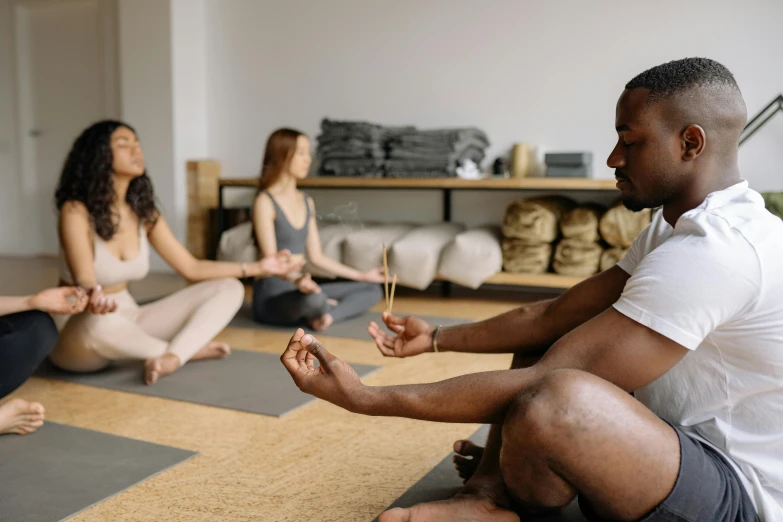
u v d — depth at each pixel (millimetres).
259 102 5320
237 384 2430
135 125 5395
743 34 4047
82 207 2410
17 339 1838
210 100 5477
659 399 1183
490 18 4594
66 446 1863
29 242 6387
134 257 2566
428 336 1533
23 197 6324
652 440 1039
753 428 1106
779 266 1039
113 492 1579
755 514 1088
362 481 1661
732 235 1034
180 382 2453
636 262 1387
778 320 1045
